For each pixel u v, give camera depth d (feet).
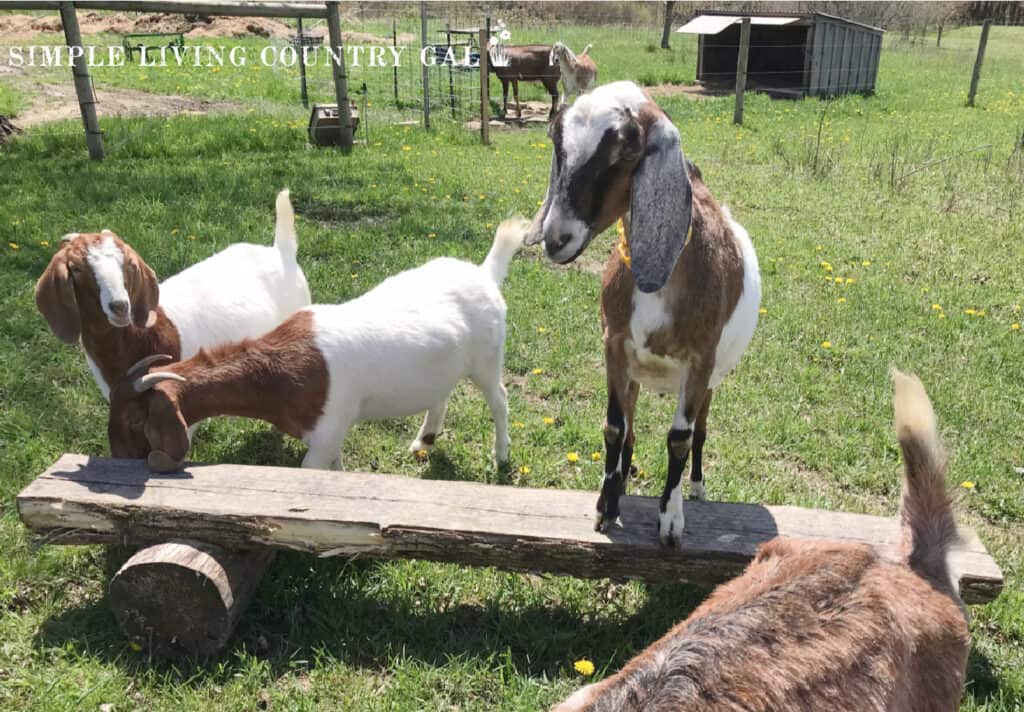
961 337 21.75
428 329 14.51
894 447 16.83
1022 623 12.10
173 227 27.61
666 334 10.77
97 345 14.40
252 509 11.73
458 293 15.25
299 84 66.08
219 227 27.45
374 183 34.86
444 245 26.84
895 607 7.39
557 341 21.13
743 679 6.51
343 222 29.94
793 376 19.69
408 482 12.66
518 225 16.33
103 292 13.64
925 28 123.95
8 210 28.37
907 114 59.72
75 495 11.94
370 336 13.89
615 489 11.75
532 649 11.64
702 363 11.04
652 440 17.04
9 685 10.68
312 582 12.66
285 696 10.71
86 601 12.37
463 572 12.94
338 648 11.57
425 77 50.60
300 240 26.84
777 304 23.68
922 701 7.50
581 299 23.65
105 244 13.85
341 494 12.24
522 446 16.60
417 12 124.36
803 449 16.88
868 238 30.19
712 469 16.05
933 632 7.55
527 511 12.12
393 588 12.56
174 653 11.42
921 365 20.30
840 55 69.00
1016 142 44.60
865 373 19.74
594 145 9.24
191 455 15.96
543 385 19.22
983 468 16.08
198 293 16.10
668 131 9.51
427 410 15.87
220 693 10.81
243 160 38.45
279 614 12.23
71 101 54.90
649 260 9.53
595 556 11.60
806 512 12.42
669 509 11.51
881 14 129.18
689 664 6.59
